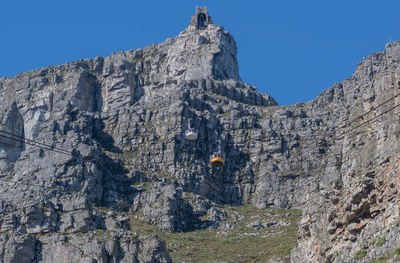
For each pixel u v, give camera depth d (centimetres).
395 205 18462
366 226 18988
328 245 19975
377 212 18962
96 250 19825
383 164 19288
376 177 19262
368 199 19175
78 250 19938
